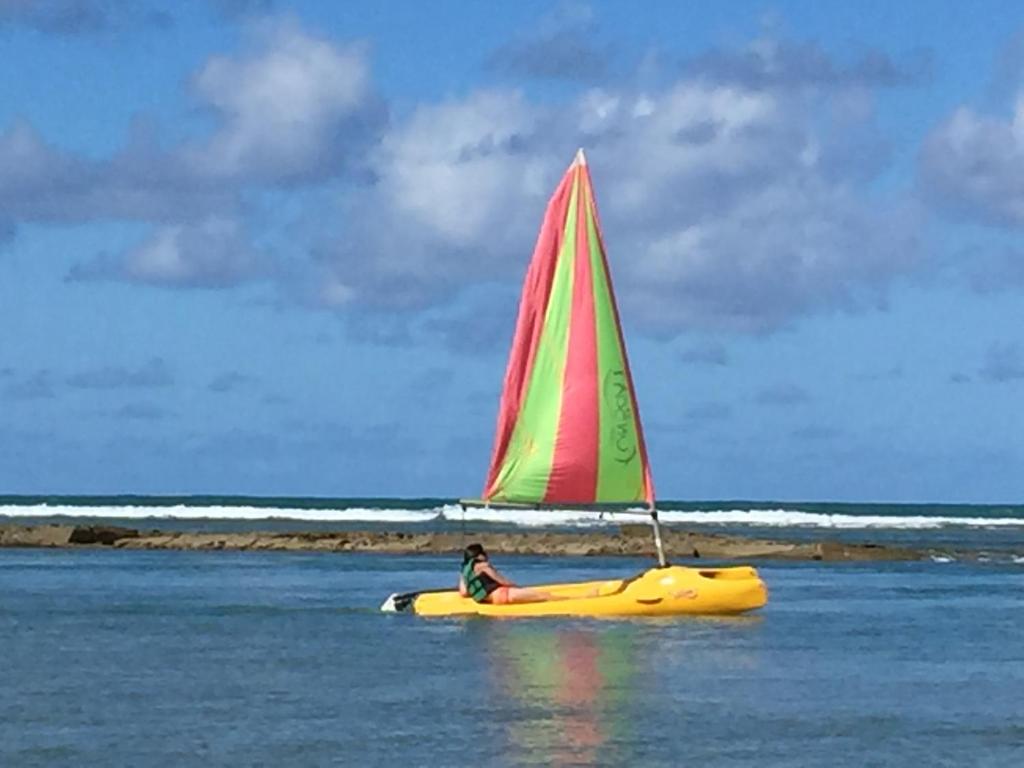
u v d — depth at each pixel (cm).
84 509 13262
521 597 3994
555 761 2203
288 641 3516
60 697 2741
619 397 3950
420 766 2167
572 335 3950
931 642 3578
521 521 11319
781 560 7006
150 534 7675
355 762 2192
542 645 3412
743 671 3056
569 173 3984
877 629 3831
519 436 3972
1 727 2459
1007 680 2988
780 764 2203
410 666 3100
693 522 13250
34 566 6069
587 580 5453
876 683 2933
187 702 2681
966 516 17450
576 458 3941
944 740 2384
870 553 7156
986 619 4119
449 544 7375
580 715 2553
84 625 3856
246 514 12712
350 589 4972
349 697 2727
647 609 3959
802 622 3953
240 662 3170
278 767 2167
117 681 2922
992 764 2223
